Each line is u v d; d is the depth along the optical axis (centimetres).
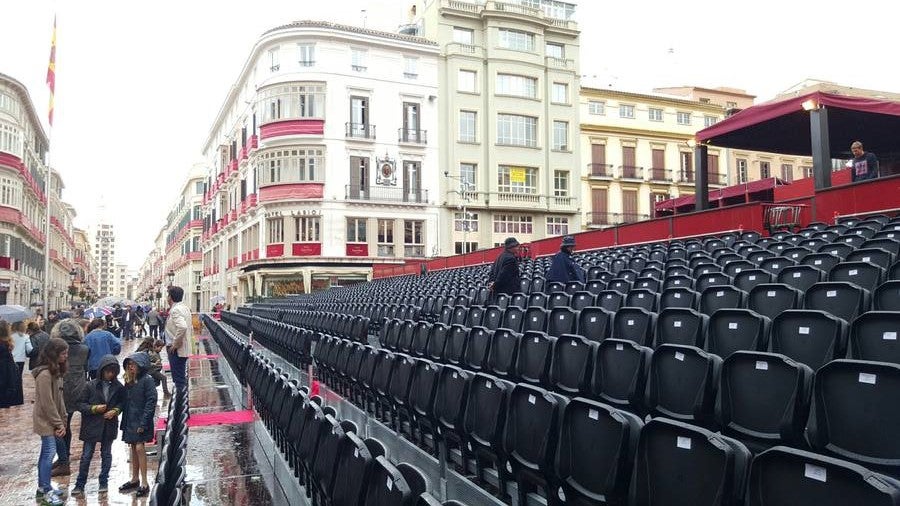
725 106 5416
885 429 272
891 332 357
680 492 248
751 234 1280
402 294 1606
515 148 4384
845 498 191
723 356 467
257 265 4072
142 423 660
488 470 416
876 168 1252
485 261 2492
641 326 555
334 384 807
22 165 4594
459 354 667
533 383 527
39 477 644
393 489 253
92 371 1031
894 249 710
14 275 4531
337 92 3941
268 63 4028
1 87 4341
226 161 5447
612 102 4903
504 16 4359
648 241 1725
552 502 329
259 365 747
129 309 3491
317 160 3894
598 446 297
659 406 397
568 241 987
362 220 3994
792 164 5462
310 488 417
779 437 316
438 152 4209
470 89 4328
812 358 401
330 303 1753
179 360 963
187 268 8162
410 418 527
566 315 654
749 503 219
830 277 604
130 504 627
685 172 5066
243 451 652
